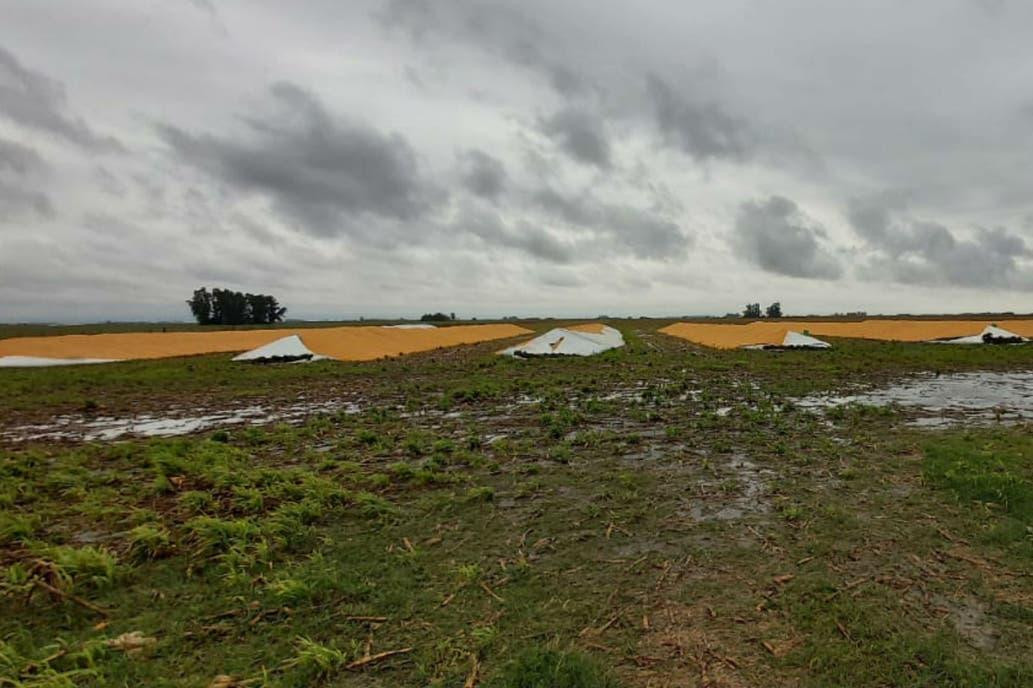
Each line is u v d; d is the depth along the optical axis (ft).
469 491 22.59
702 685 10.87
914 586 14.66
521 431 35.40
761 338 109.29
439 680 11.16
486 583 15.16
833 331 130.00
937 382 56.54
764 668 11.37
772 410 40.57
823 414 39.34
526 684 10.75
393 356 94.58
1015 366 70.23
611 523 19.49
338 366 76.74
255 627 13.35
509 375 65.92
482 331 158.71
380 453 30.37
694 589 14.66
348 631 13.03
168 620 13.79
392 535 18.76
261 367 75.25
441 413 42.68
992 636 12.42
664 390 51.19
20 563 16.25
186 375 66.85
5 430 38.68
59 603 14.44
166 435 36.76
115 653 12.35
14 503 22.71
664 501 21.71
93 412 44.80
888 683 10.91
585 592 14.62
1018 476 22.58
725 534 18.35
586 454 29.19
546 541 18.03
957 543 17.25
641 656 11.80
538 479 24.84
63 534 19.71
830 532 18.29
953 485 22.41
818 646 12.05
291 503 21.33
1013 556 16.26
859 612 13.37
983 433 32.04
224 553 17.13
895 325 126.41
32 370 72.54
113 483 25.71
